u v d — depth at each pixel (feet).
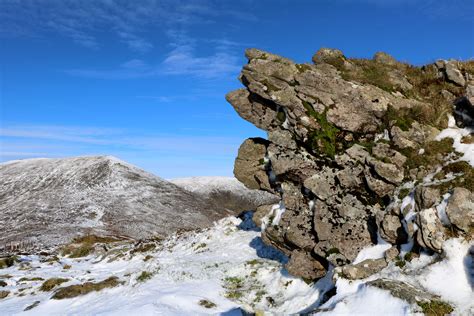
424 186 40.19
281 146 54.54
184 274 69.92
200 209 452.76
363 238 46.26
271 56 55.47
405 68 57.47
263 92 53.98
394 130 47.01
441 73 53.93
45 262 107.14
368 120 49.75
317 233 49.75
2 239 274.57
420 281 36.63
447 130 47.26
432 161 44.68
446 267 35.88
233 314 51.31
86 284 70.38
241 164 62.44
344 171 48.85
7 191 458.09
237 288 62.69
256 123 58.75
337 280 42.78
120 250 112.06
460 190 36.47
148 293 61.93
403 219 41.52
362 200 47.78
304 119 51.24
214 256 79.87
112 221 346.33
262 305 55.21
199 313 52.65
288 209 55.26
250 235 90.02
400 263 39.93
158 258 86.53
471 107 46.44
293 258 53.83
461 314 31.48
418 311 32.17
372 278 40.55
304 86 52.03
